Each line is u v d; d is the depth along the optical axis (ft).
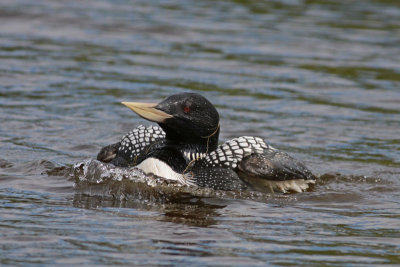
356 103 46.55
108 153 31.89
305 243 21.98
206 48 60.54
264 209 26.25
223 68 54.39
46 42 59.98
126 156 30.89
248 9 77.82
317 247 21.61
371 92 49.37
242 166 28.89
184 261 19.83
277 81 51.39
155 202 26.61
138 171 29.09
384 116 43.75
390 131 40.65
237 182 28.78
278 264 19.88
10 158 32.78
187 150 29.76
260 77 52.21
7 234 21.54
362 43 63.98
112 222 23.45
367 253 21.17
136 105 28.53
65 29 64.80
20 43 59.11
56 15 68.54
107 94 46.37
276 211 26.02
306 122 42.04
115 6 74.90
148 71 52.60
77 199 26.50
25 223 22.81
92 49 58.80
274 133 39.58
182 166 29.37
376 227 24.18
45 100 44.24
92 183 28.84
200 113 29.30
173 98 29.19
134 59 56.24
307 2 82.84
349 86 50.78
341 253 21.09
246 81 50.98
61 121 40.14
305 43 63.31
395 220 25.20
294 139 38.60
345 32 68.23
